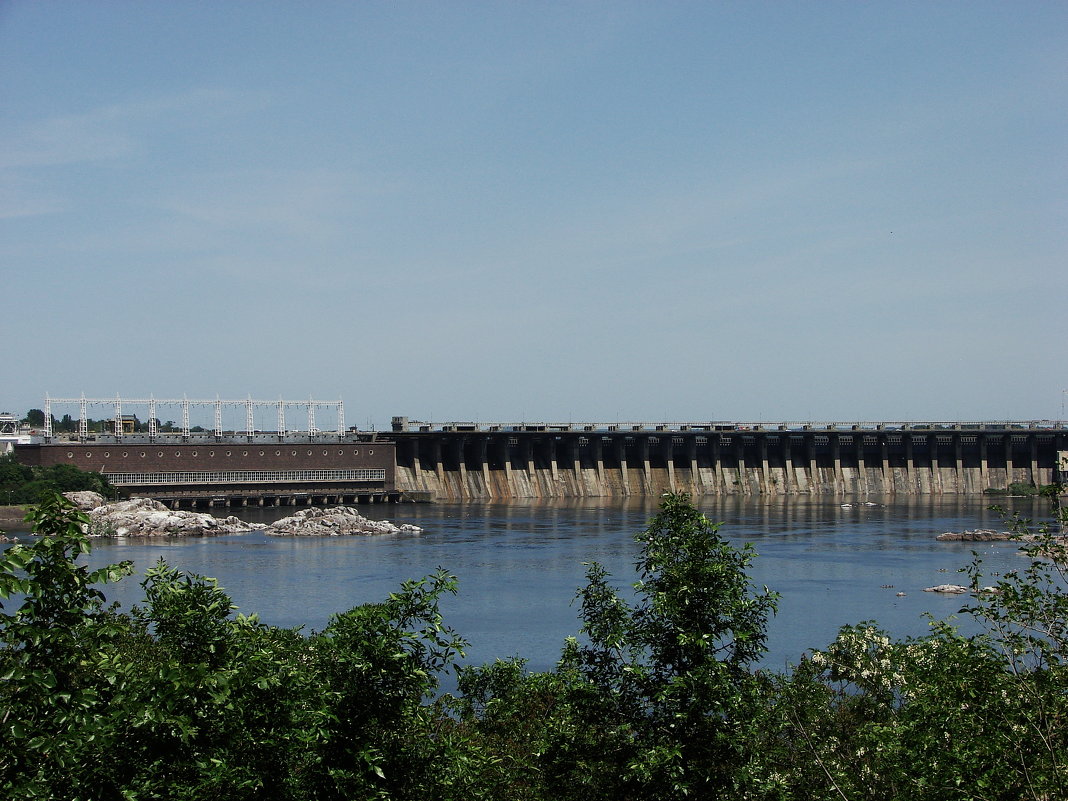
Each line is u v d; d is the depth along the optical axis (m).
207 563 162.75
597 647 42.53
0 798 28.48
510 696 52.34
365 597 131.88
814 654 49.62
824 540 194.50
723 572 40.00
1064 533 37.16
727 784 38.66
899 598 130.00
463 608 125.56
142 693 32.00
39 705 29.89
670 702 38.84
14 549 29.88
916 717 37.59
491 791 43.00
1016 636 36.72
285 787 34.59
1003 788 33.56
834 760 42.22
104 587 133.00
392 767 36.78
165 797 32.22
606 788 39.94
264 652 36.00
